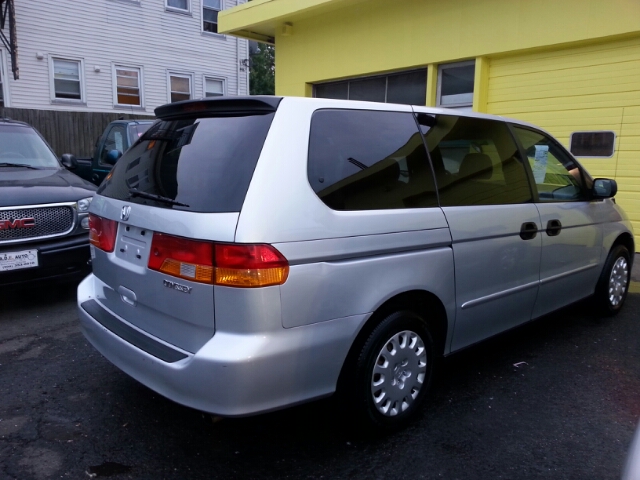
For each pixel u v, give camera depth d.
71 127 14.98
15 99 15.44
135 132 8.91
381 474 2.76
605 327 4.96
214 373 2.39
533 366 4.10
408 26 9.57
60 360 4.13
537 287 4.03
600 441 3.09
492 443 3.05
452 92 9.34
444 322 3.33
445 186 3.33
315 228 2.59
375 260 2.82
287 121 2.67
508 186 3.84
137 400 3.52
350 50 10.66
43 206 5.10
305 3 10.48
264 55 37.94
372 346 2.87
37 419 3.27
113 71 17.12
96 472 2.76
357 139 2.95
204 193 2.59
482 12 8.49
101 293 3.36
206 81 19.55
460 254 3.31
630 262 5.35
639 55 7.16
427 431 3.17
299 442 3.06
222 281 2.40
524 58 8.34
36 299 5.72
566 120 8.00
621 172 7.53
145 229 2.79
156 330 2.80
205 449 2.98
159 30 17.94
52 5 15.66
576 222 4.37
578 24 7.48
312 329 2.58
